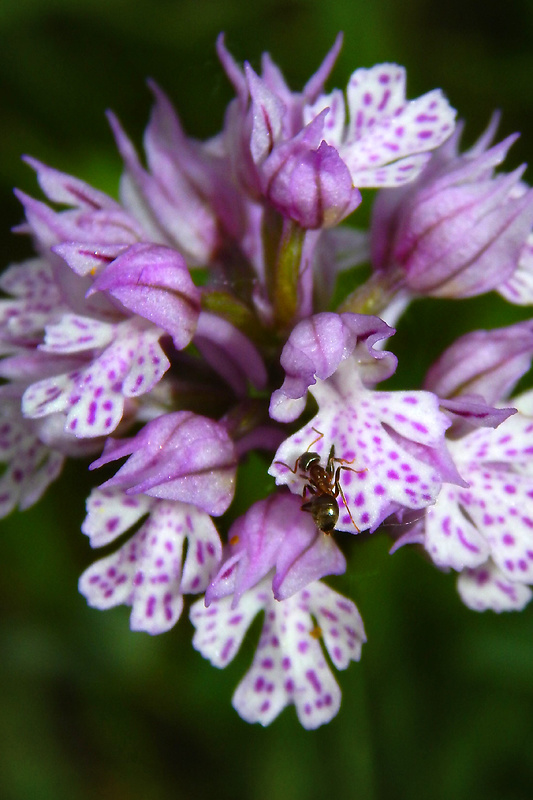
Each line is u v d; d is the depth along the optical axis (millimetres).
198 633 120
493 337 124
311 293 124
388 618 148
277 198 119
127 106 165
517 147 162
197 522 119
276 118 120
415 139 125
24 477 132
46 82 163
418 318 151
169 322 118
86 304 120
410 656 148
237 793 150
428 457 117
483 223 123
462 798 145
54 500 154
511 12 161
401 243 125
